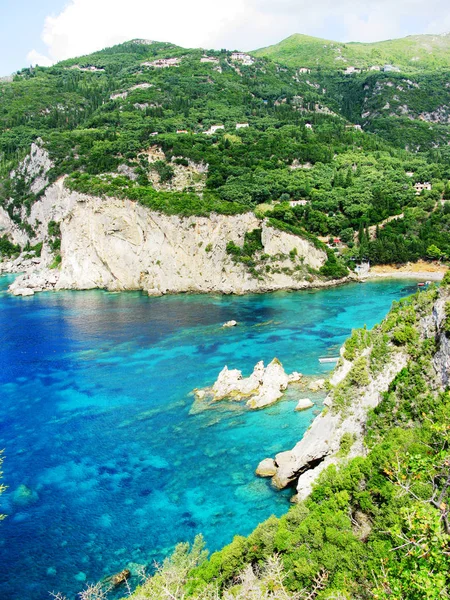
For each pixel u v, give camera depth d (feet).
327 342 241.55
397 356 123.75
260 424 160.86
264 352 230.07
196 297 359.05
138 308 327.88
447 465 62.03
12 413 176.45
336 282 381.81
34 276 421.59
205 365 216.95
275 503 121.08
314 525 81.51
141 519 116.98
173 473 135.33
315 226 426.51
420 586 47.67
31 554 107.34
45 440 156.46
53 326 288.71
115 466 140.26
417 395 109.29
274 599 67.87
